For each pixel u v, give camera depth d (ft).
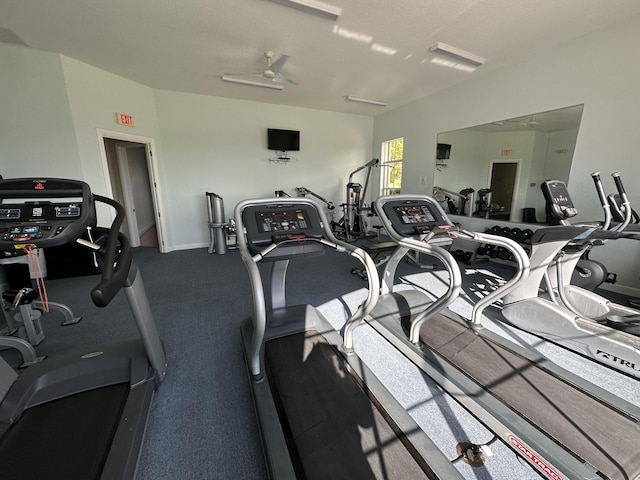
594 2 8.43
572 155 11.09
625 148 9.73
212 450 4.55
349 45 10.78
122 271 3.95
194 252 17.37
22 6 8.30
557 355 6.87
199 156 17.58
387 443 4.14
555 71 11.25
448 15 8.96
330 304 9.87
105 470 3.62
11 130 10.96
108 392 5.06
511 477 4.13
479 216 15.31
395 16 8.98
